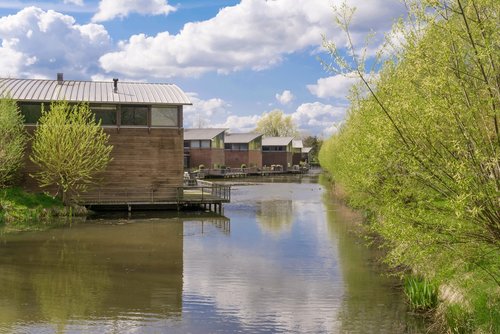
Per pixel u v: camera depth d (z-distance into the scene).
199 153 74.38
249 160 87.19
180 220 27.62
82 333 10.20
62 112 29.25
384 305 11.91
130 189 31.48
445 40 7.28
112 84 34.78
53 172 29.61
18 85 32.97
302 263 16.67
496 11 7.10
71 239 21.20
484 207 7.02
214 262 16.92
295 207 34.69
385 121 8.02
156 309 11.79
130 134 31.50
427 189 8.55
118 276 14.96
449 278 9.60
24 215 26.83
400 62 9.12
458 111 6.98
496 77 7.11
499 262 8.88
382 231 9.27
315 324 10.73
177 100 32.16
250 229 24.39
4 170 28.33
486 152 7.12
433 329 10.12
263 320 11.02
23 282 14.19
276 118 137.00
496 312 8.88
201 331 10.38
